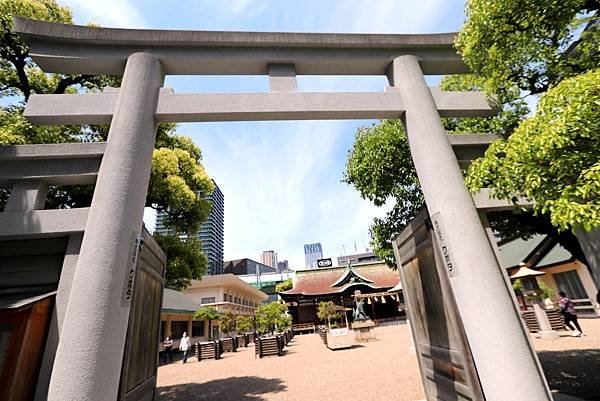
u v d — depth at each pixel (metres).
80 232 3.52
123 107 3.78
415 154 4.13
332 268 36.84
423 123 4.11
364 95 4.38
